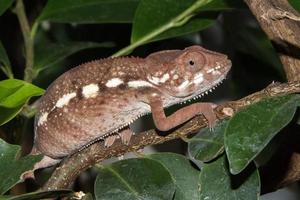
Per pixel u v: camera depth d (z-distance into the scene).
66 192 0.70
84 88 0.81
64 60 1.03
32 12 1.06
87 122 0.81
